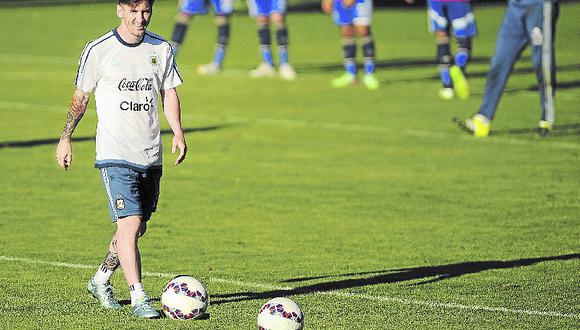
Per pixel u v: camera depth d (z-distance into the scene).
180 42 53.44
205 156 32.28
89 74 15.37
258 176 29.23
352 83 50.19
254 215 24.27
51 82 50.06
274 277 18.61
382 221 23.72
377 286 17.98
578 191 27.27
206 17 90.50
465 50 45.06
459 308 16.53
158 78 15.70
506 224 23.47
